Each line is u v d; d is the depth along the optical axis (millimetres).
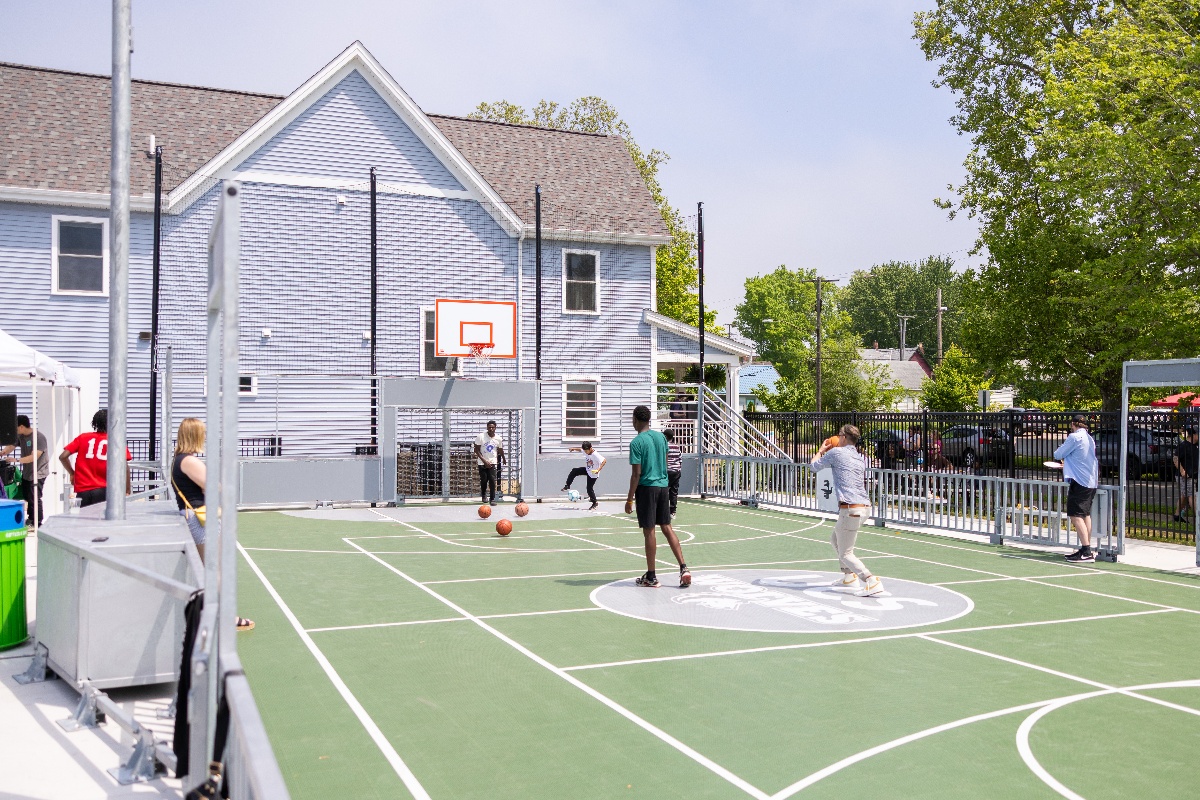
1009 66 32500
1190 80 21062
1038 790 5516
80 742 6254
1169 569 13953
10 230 22266
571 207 28750
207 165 23797
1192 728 6688
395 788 5441
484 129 30625
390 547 15586
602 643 9008
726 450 25672
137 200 22953
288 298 24797
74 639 6914
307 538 16594
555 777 5633
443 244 26609
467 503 22938
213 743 4008
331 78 25375
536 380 23781
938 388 50531
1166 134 21391
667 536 11945
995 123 32281
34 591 11195
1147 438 17875
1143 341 22578
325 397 25000
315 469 21656
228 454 3592
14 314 22266
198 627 4863
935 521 18266
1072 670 8234
